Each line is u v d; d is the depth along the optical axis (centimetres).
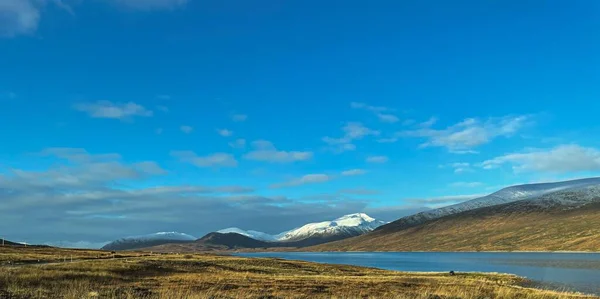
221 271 6125
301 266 8500
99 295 2925
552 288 6531
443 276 7138
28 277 3609
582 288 6650
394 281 5288
